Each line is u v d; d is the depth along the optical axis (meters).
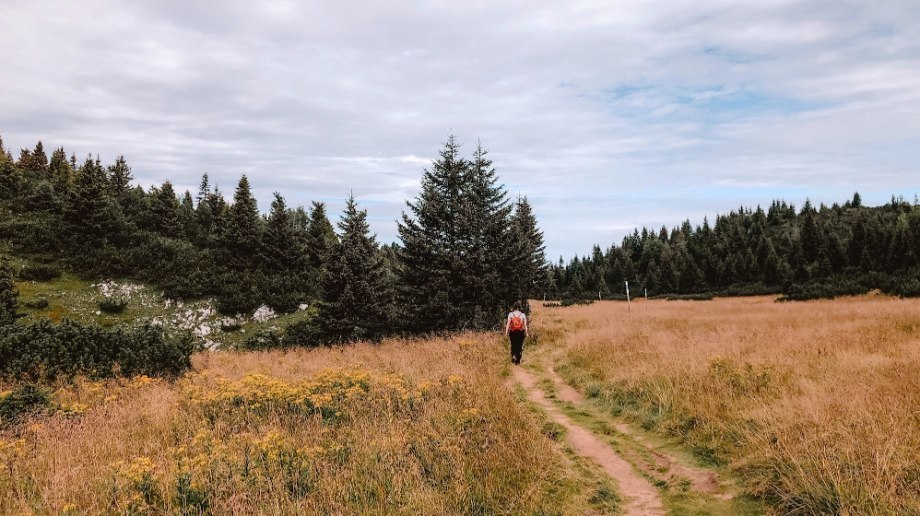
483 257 22.45
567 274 93.00
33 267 42.69
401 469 5.31
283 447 5.75
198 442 6.06
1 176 66.31
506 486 5.25
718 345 11.38
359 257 25.89
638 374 9.61
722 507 4.93
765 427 6.05
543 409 9.09
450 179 24.61
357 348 17.48
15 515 4.61
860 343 10.96
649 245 92.62
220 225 62.06
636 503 5.18
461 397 8.17
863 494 4.29
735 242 82.75
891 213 89.94
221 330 39.12
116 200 62.72
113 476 5.07
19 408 8.09
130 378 11.23
